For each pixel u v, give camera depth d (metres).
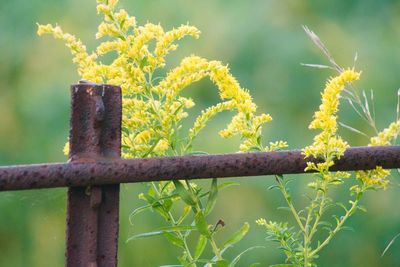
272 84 7.17
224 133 3.19
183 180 3.19
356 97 3.38
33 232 7.07
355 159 3.13
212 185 3.10
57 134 7.09
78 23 7.33
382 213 7.25
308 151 3.12
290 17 7.34
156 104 3.16
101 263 3.05
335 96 3.13
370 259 7.31
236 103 3.18
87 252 3.05
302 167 3.12
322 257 7.23
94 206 3.05
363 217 7.25
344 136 7.24
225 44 7.16
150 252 6.82
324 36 7.38
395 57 7.39
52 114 7.09
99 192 3.05
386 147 3.14
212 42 7.16
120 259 6.82
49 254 7.16
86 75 3.15
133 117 3.16
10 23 7.39
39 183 3.03
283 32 7.23
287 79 7.17
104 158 3.05
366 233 7.27
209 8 7.24
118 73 3.16
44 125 7.10
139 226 6.76
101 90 3.06
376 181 3.16
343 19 7.52
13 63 7.31
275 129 7.11
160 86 3.16
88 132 3.06
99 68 3.15
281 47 7.18
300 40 7.24
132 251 6.80
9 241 7.10
